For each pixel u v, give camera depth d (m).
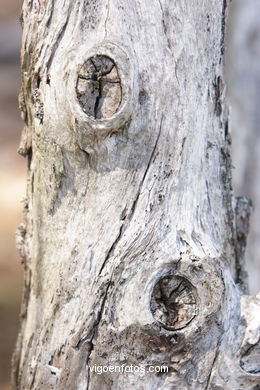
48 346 1.52
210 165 1.52
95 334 1.48
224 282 1.47
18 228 1.61
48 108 1.48
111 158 1.48
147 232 1.47
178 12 1.48
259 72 2.83
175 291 1.46
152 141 1.47
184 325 1.46
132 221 1.48
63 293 1.50
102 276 1.47
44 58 1.49
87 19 1.47
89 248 1.49
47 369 1.51
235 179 2.81
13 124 6.84
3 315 3.78
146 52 1.46
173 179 1.48
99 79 1.44
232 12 2.91
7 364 3.27
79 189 1.50
